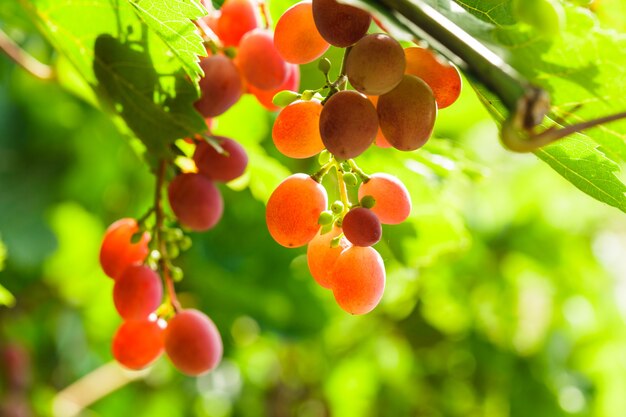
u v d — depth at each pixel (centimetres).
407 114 44
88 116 100
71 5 51
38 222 99
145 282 53
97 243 104
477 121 100
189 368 53
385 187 47
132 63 51
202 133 53
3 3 69
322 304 94
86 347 108
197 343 52
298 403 119
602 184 49
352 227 45
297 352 114
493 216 111
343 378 114
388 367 115
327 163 47
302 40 47
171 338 53
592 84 44
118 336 54
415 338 112
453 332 112
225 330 93
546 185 115
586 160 48
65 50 54
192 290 91
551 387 110
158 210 54
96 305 107
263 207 87
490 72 40
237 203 87
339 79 46
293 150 47
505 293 110
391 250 72
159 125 53
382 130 45
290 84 53
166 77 51
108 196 101
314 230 46
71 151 102
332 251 47
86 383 106
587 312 118
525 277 114
